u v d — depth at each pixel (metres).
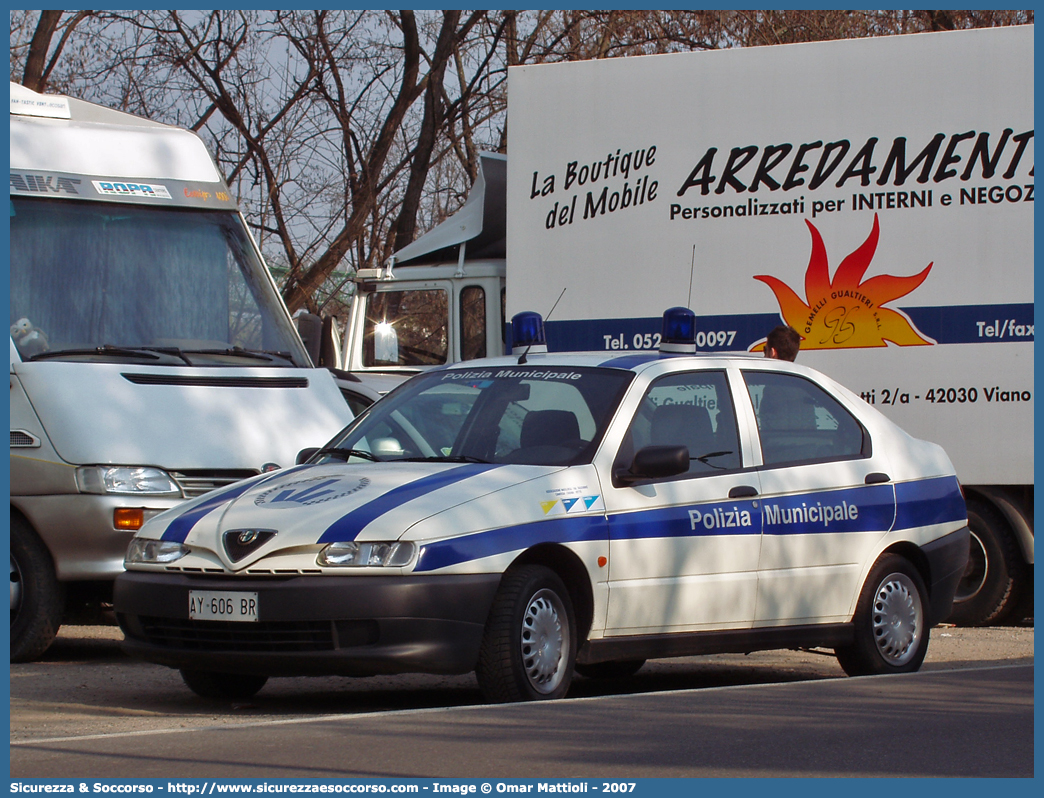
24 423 11.80
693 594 9.50
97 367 12.13
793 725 7.68
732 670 12.20
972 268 14.68
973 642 13.79
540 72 16.22
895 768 6.63
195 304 13.34
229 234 13.91
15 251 12.62
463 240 18.14
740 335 15.41
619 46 31.56
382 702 9.62
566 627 8.83
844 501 10.49
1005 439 14.58
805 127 15.22
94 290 12.86
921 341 14.80
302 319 14.25
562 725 7.58
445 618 8.20
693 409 10.02
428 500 8.50
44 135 13.32
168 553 8.84
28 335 12.34
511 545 8.50
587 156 16.02
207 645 8.59
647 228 15.77
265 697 9.92
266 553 8.40
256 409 12.45
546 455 9.30
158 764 6.61
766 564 9.95
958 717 8.02
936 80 14.82
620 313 15.86
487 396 9.95
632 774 6.40
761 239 15.34
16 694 9.90
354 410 16.27
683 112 15.63
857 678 9.77
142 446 11.76
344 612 8.14
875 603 10.62
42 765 6.63
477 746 6.98
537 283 16.19
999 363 14.59
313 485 9.03
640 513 9.26
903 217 14.88
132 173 13.66
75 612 15.68
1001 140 14.63
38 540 11.84
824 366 15.10
